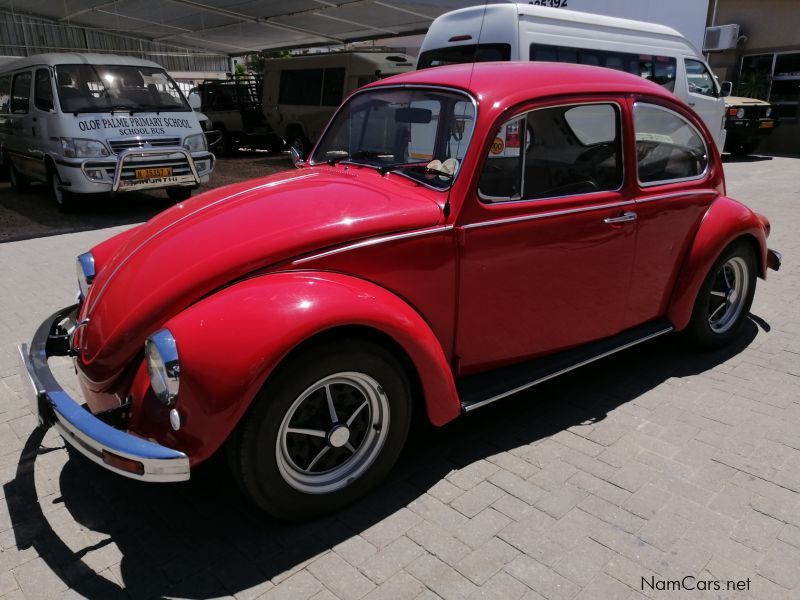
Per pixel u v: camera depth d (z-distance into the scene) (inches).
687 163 149.8
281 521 103.6
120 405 98.3
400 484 113.7
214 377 86.6
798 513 104.8
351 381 100.0
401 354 106.0
